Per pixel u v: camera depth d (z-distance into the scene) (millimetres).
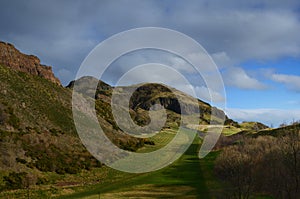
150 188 63562
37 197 56219
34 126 93438
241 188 54281
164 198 56031
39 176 68625
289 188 51438
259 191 54094
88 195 58594
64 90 136750
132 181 69938
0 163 67188
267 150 65062
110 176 75625
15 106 97562
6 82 109750
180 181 68125
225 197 53469
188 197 55938
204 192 58344
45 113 105438
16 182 62219
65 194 59531
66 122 107438
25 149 77875
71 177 73062
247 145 78812
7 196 55344
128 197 56656
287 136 74625
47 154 80312
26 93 111188
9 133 81438
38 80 129625
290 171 54094
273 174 55438
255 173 57188
